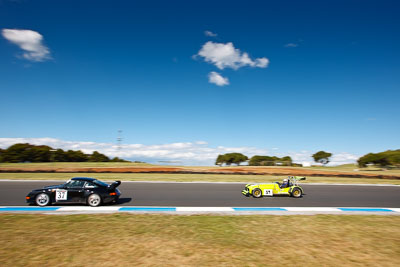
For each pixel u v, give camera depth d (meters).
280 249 5.83
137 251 5.50
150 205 10.93
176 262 5.00
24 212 9.19
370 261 5.30
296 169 34.78
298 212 9.91
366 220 8.71
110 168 30.53
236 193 14.70
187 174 27.25
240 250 5.71
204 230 7.11
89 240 6.14
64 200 10.39
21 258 5.06
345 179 24.44
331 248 5.97
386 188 18.47
